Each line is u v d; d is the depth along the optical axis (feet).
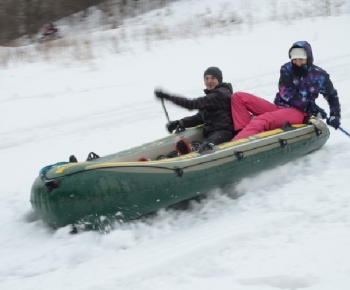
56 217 46.44
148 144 58.90
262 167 56.29
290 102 61.87
